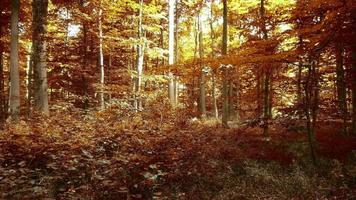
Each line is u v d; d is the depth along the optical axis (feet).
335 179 33.63
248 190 30.40
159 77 76.07
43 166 28.53
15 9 47.42
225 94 57.57
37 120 42.32
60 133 34.45
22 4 64.44
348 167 36.04
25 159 28.43
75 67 72.02
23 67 96.53
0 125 40.88
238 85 88.17
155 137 34.91
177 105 69.00
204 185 30.55
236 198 28.68
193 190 28.91
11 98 46.42
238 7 69.26
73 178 25.98
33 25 49.75
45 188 24.25
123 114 52.70
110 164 26.71
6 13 61.31
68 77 77.61
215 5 88.74
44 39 49.73
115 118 50.06
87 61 79.87
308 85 43.80
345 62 45.78
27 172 26.18
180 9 102.78
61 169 26.50
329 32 36.86
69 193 23.16
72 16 74.13
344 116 48.08
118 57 101.04
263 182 32.60
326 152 40.78
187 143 34.71
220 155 37.86
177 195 27.25
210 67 45.62
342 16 35.14
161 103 55.88
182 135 37.47
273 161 38.55
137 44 78.13
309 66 39.47
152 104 55.77
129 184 25.35
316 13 39.42
